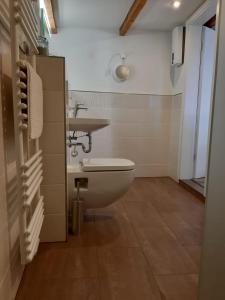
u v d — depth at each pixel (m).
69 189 1.65
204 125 2.87
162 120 3.17
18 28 0.86
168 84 3.11
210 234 0.81
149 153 3.20
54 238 1.53
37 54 1.37
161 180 3.08
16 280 1.08
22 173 0.89
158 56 3.03
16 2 0.81
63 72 1.39
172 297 1.08
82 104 2.98
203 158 2.95
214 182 0.78
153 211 2.06
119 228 1.74
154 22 2.73
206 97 2.81
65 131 1.45
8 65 0.98
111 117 3.06
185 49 2.75
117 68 2.96
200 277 0.88
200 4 2.32
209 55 2.75
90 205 1.77
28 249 0.91
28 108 0.91
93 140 3.05
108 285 1.15
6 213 0.92
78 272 1.24
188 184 2.69
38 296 1.07
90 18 2.61
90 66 2.94
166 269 1.28
